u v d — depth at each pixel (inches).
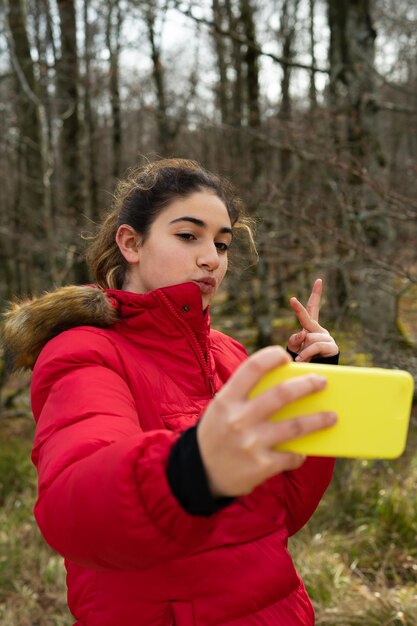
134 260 52.9
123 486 28.8
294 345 54.2
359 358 167.8
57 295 48.9
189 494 27.2
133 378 45.6
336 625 106.6
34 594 133.5
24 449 221.8
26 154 269.6
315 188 167.2
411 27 239.1
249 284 324.5
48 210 257.4
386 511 141.6
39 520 33.9
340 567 125.7
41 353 46.4
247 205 177.9
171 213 50.4
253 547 46.3
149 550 29.3
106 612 43.8
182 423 46.4
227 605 43.9
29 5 382.9
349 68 180.7
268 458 25.8
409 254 154.5
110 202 68.7
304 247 162.7
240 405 25.9
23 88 243.0
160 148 352.2
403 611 106.1
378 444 28.4
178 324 48.9
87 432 36.0
